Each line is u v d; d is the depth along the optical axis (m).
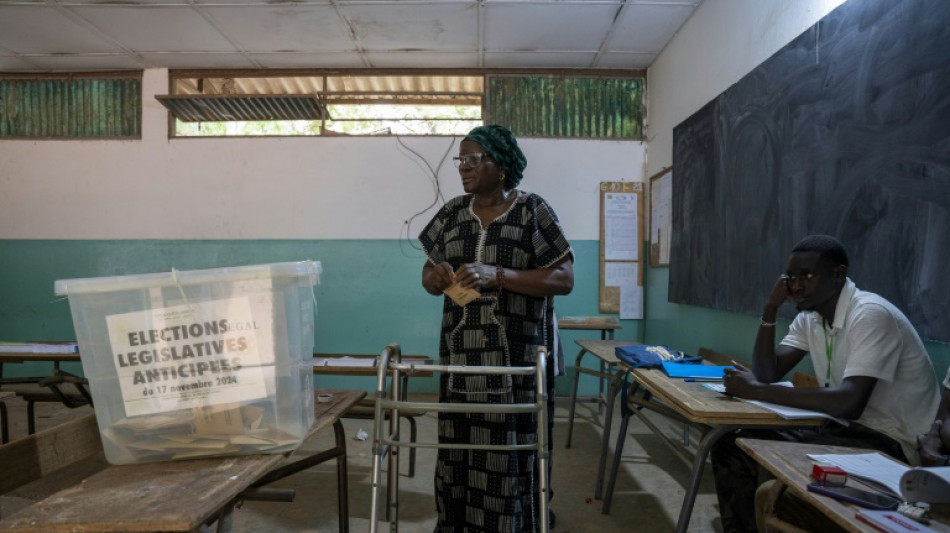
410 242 4.60
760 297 2.68
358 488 2.59
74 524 0.71
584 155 4.61
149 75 4.61
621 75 4.62
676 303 3.90
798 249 1.67
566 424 3.72
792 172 2.40
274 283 0.96
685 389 1.74
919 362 1.52
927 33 1.65
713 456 1.74
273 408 0.96
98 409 0.92
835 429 1.57
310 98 4.39
